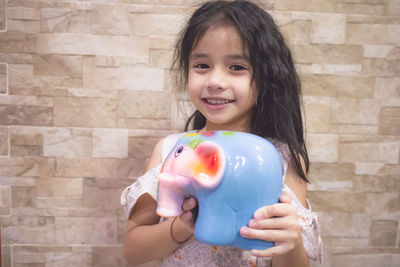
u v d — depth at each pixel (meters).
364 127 0.79
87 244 0.82
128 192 0.58
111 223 0.81
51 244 0.81
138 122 0.78
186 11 0.74
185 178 0.37
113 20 0.74
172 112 0.77
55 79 0.76
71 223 0.81
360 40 0.76
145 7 0.74
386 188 0.81
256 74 0.50
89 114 0.77
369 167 0.81
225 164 0.37
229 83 0.48
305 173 0.60
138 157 0.79
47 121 0.77
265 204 0.39
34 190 0.80
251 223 0.38
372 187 0.81
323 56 0.76
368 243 0.83
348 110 0.78
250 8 0.51
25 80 0.75
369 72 0.77
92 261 0.82
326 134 0.79
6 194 0.79
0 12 0.73
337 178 0.81
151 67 0.76
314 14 0.75
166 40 0.75
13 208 0.80
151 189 0.56
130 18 0.74
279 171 0.40
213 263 0.53
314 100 0.78
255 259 0.54
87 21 0.74
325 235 0.83
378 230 0.83
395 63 0.77
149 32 0.75
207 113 0.50
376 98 0.78
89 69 0.76
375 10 0.75
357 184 0.81
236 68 0.49
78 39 0.74
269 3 0.74
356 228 0.83
